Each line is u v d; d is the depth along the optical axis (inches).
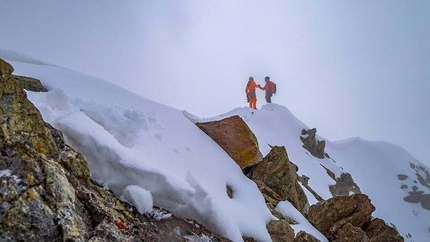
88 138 182.5
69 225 125.9
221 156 325.1
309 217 359.9
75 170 161.8
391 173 1323.8
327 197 779.4
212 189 248.8
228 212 231.1
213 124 358.0
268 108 1161.4
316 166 948.6
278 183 365.7
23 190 121.6
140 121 253.1
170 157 243.6
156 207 190.1
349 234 323.3
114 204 168.4
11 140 134.6
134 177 185.6
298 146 1013.2
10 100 149.3
